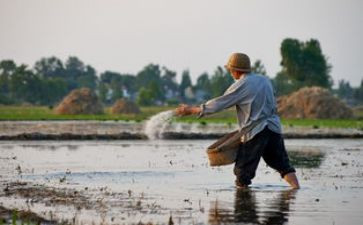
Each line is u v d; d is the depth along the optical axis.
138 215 19.89
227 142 25.36
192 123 91.81
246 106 25.19
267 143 25.30
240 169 25.36
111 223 18.73
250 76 25.44
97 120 102.69
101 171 30.70
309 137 59.50
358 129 74.25
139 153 40.94
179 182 26.94
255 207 21.20
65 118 108.00
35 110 192.75
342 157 38.69
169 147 46.47
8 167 32.38
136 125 82.56
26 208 20.84
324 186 25.77
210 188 25.27
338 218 19.52
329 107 121.12
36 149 43.69
